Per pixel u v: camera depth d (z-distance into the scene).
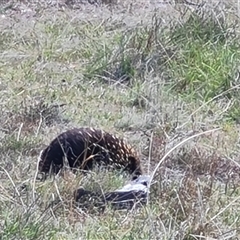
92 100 9.09
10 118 8.12
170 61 9.75
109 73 9.73
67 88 9.36
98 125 8.33
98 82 9.71
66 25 11.86
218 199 6.33
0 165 6.90
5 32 11.38
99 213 6.12
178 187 6.33
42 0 13.30
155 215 5.96
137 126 8.35
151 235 5.57
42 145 7.50
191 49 9.83
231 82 9.20
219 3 11.69
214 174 6.96
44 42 10.91
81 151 6.92
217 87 9.20
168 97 9.12
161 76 9.62
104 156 7.02
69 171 6.66
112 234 5.71
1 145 7.32
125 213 6.15
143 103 9.04
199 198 5.88
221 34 10.31
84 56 10.56
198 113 8.75
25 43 10.94
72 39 11.21
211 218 5.82
